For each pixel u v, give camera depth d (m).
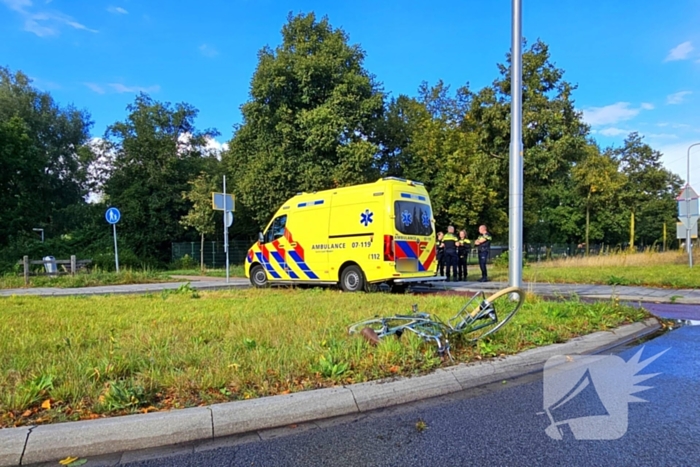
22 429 3.14
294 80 23.61
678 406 3.87
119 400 3.56
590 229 50.03
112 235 29.77
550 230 51.16
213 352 4.83
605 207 40.44
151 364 4.37
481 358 4.94
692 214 17.97
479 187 24.70
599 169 35.47
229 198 15.91
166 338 5.46
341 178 22.33
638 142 56.56
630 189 52.41
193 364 4.46
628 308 7.57
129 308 8.20
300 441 3.32
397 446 3.22
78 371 4.15
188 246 29.77
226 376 4.09
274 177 22.86
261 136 24.22
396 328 5.38
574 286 12.95
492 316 5.37
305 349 4.88
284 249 12.83
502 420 3.65
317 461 3.01
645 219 57.06
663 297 10.33
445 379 4.38
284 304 8.38
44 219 36.00
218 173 32.50
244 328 6.00
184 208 32.59
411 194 11.23
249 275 14.05
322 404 3.78
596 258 20.98
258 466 2.96
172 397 3.76
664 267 18.48
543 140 26.23
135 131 33.31
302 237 12.36
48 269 16.67
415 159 25.66
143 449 3.23
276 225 13.14
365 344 5.02
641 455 3.04
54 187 40.81
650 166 56.31
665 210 57.84
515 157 8.37
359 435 3.41
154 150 32.16
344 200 11.50
